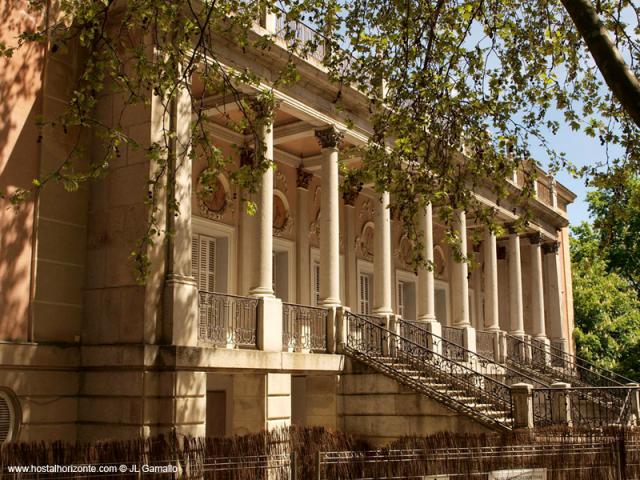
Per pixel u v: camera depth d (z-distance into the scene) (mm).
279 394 16281
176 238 14219
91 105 11406
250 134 20312
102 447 10031
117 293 14102
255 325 16094
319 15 12992
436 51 13312
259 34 16500
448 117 13516
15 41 14008
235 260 20094
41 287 13891
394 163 13500
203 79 12305
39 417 13438
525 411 15711
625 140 12938
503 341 27797
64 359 13961
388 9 13281
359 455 10992
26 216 13844
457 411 16016
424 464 11109
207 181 11523
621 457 12422
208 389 17953
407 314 28234
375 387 17328
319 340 18000
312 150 22625
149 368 13453
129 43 14781
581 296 39594
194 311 14258
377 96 13781
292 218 22547
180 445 11648
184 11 14516
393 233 27422
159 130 14430
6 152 13641
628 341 39281
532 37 13383
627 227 36250
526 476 11062
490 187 26797
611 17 12547
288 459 11195
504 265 33750
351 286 24547
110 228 14484
